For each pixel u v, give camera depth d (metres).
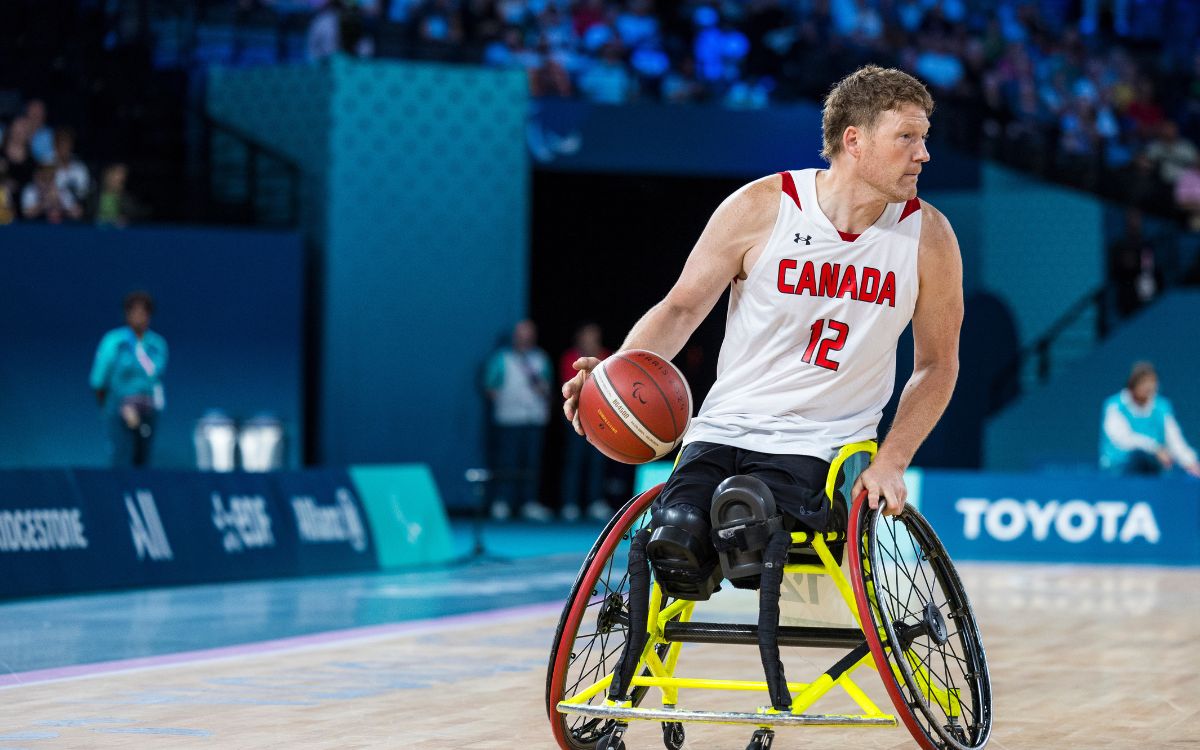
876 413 6.77
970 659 7.17
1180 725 8.31
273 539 16.72
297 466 25.00
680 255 30.47
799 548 6.55
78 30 26.09
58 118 25.48
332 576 16.95
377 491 18.28
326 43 25.95
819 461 6.50
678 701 8.91
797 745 7.62
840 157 6.52
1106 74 34.12
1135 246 29.34
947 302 6.74
